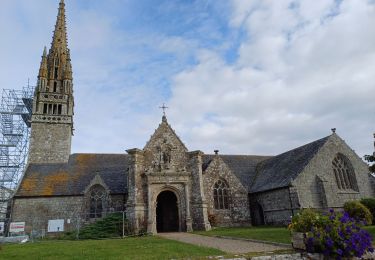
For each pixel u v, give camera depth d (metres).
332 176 30.89
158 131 32.50
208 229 29.33
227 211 32.84
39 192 34.06
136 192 29.28
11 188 51.16
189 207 30.20
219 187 33.62
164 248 15.41
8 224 34.62
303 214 12.19
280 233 20.62
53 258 13.34
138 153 30.61
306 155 32.50
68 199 34.09
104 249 15.91
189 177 31.34
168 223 34.69
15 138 53.94
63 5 51.28
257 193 34.75
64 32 49.84
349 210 25.95
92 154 41.19
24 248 18.42
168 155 31.86
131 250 15.07
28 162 40.59
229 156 43.53
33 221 32.84
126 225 28.19
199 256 11.74
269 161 40.12
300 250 11.27
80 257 13.25
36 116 42.69
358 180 31.72
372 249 10.99
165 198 35.62
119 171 37.91
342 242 10.67
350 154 32.53
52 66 46.34
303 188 29.38
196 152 31.94
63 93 44.53
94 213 33.84
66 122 43.38
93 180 34.53
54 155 41.62
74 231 29.92
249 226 32.34
